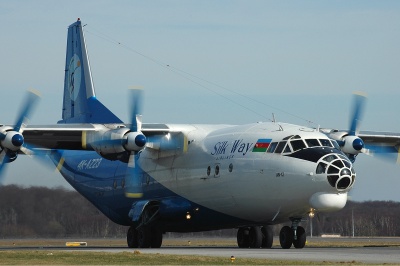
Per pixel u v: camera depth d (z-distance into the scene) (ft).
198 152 338.75
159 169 353.31
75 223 529.04
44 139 345.92
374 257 252.01
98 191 386.11
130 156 329.72
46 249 335.06
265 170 311.06
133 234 359.46
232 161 322.34
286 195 306.96
